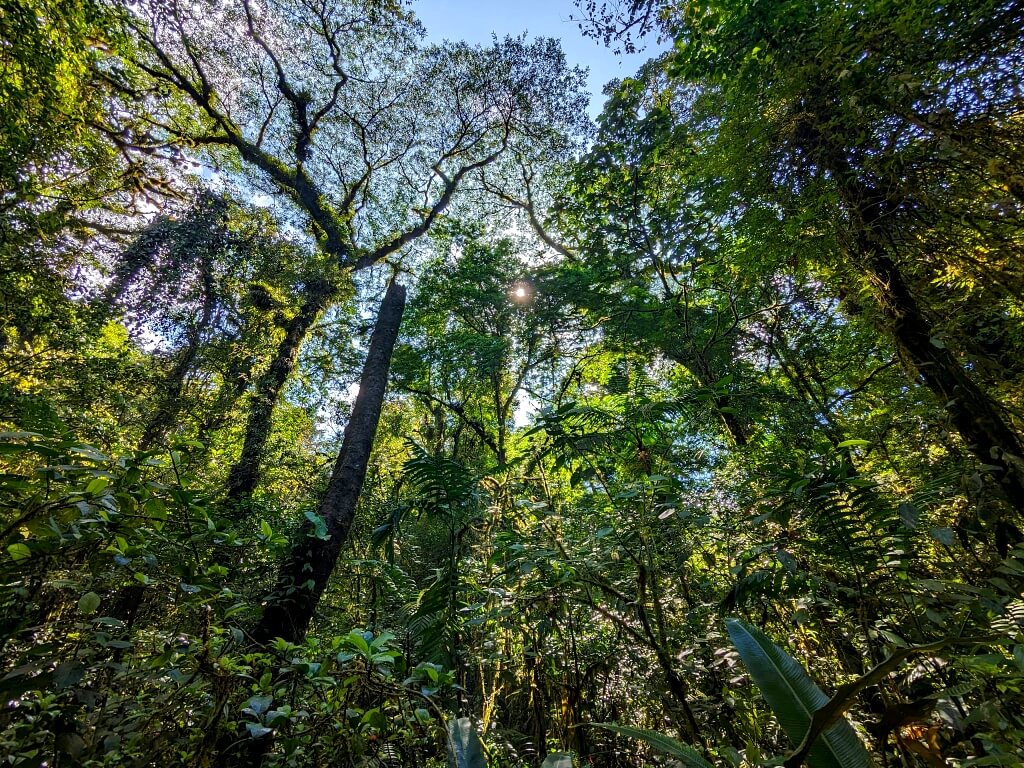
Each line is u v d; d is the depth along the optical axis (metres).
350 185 14.53
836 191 3.60
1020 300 3.00
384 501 7.00
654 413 3.07
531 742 3.14
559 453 3.23
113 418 5.57
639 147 8.96
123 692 1.81
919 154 3.05
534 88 13.82
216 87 12.07
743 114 4.11
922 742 1.45
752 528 2.73
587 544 2.89
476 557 4.07
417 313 13.40
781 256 4.45
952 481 2.59
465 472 3.21
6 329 4.75
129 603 2.28
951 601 2.00
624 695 3.13
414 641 3.17
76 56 4.63
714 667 2.59
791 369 6.65
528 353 12.20
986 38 2.69
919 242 3.33
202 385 7.07
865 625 2.12
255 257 7.78
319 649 2.24
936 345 3.26
